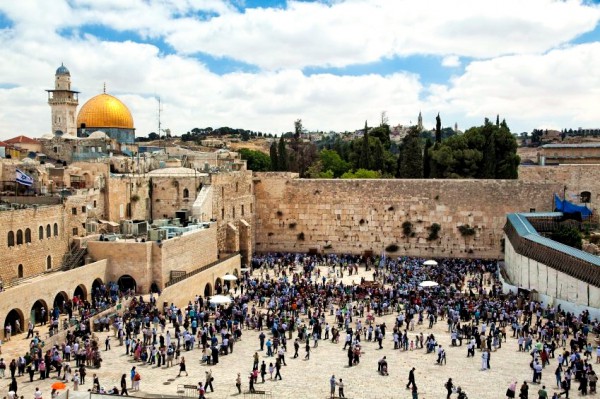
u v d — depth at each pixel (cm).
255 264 8444
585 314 4891
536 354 3947
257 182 9362
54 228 5825
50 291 5084
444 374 3925
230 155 11050
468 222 8812
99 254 6022
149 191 7931
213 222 7512
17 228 5281
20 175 6431
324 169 13662
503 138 10544
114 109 11275
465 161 10581
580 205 8538
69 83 12150
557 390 3578
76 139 9681
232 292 6750
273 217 9350
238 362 4212
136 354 4184
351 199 9119
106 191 6975
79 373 3703
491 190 8744
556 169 8656
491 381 3762
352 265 8369
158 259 6006
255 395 3488
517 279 6794
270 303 5703
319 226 9219
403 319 5241
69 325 4709
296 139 17550
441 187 8875
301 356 4416
